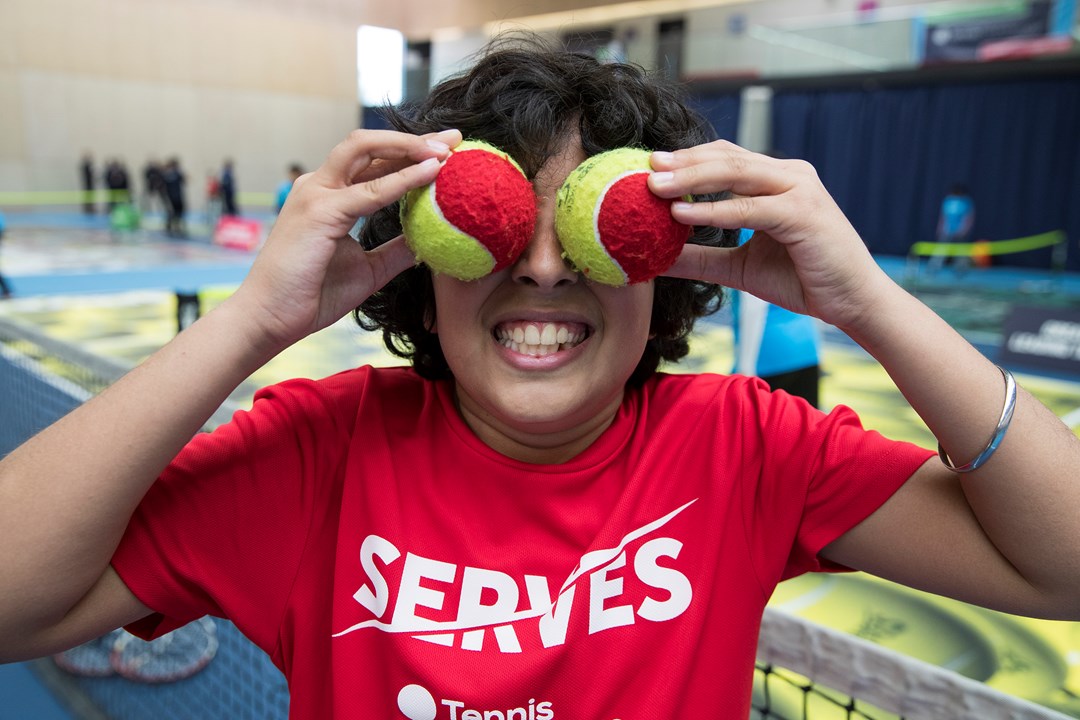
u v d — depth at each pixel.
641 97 1.04
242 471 1.03
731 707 1.03
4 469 0.90
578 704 0.97
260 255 0.95
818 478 1.05
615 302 0.95
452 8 17.38
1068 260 15.27
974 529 0.99
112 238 16.89
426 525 1.02
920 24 15.55
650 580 1.01
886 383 6.54
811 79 17.11
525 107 0.96
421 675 0.94
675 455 1.08
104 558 0.92
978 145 15.79
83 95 21.89
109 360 2.66
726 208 0.89
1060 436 0.94
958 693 1.17
